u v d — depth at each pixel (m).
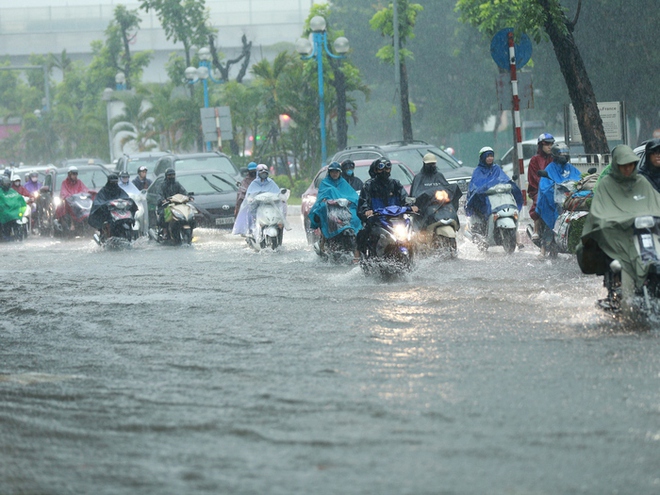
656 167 28.05
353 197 45.09
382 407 17.53
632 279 24.42
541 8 57.22
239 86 133.12
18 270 46.12
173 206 59.00
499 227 43.34
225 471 14.28
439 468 14.11
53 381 20.97
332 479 13.78
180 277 39.91
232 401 18.41
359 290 33.28
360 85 120.31
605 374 19.53
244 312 29.33
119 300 33.41
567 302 28.50
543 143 43.59
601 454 14.59
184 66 169.00
